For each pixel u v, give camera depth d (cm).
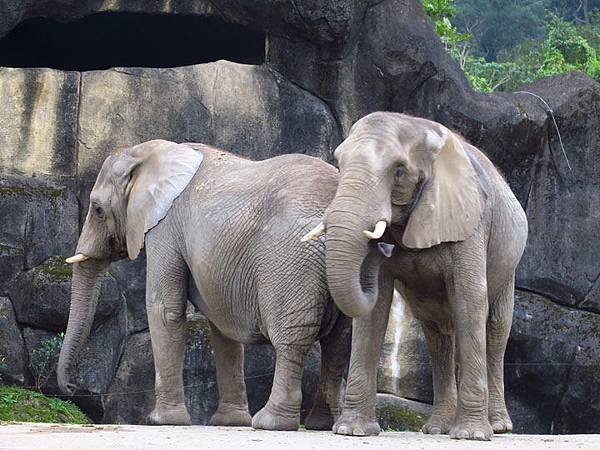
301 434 1070
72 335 1385
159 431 1098
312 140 1734
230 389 1324
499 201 1122
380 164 1009
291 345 1126
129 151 1337
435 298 1116
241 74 1727
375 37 1755
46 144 1666
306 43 1739
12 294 1599
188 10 1738
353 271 998
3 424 1212
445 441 1019
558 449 974
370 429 1068
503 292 1191
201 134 1705
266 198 1162
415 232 1038
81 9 1709
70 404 1586
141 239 1295
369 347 1077
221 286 1199
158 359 1266
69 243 1639
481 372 1057
